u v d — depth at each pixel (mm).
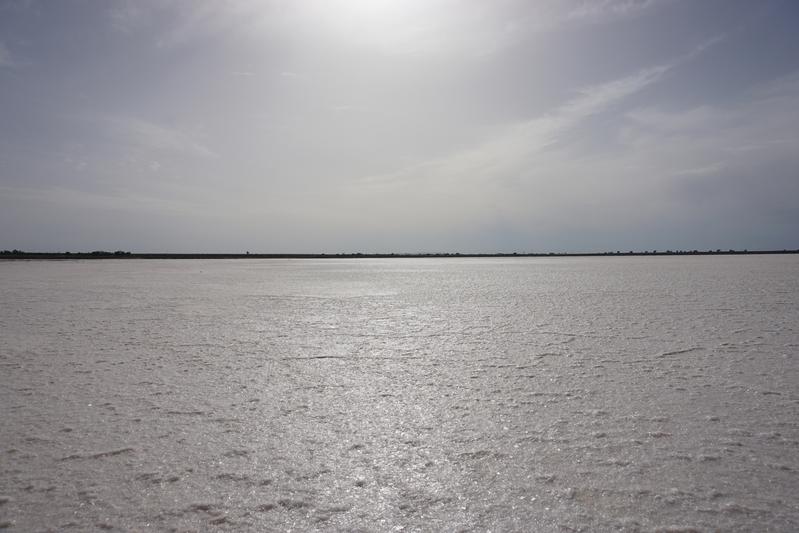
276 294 14680
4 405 4227
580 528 2400
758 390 4484
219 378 5090
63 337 7445
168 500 2682
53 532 2387
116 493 2754
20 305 11773
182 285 18875
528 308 10539
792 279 18891
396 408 4141
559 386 4699
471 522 2469
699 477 2891
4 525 2436
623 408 4062
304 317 9547
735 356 5809
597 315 9273
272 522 2477
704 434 3508
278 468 3061
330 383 4895
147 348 6617
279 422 3832
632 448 3293
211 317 9617
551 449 3297
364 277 24953
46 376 5176
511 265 47281
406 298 13117
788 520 2451
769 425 3656
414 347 6590
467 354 6121
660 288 15195
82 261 65812
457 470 3025
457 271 32281
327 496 2730
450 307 10938
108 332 7895
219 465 3100
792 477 2881
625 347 6375
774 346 6328
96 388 4734
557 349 6320
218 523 2463
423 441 3459
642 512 2535
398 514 2553
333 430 3672
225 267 43312
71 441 3459
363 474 2984
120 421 3850
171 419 3896
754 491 2732
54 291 15977
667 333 7309
